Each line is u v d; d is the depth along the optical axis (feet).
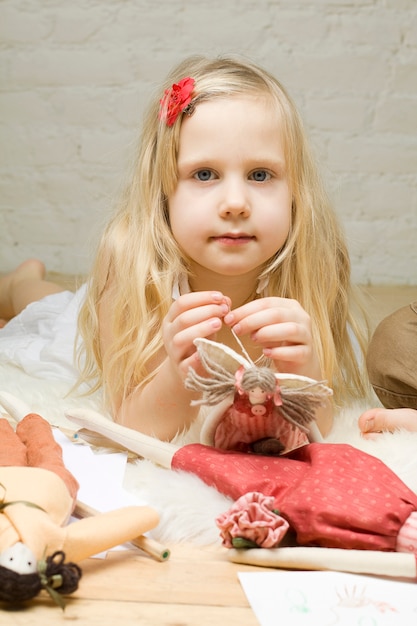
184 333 3.87
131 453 4.18
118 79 9.27
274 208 4.30
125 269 4.59
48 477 3.32
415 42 9.21
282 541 3.41
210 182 4.29
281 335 3.87
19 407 4.42
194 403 3.74
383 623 2.84
